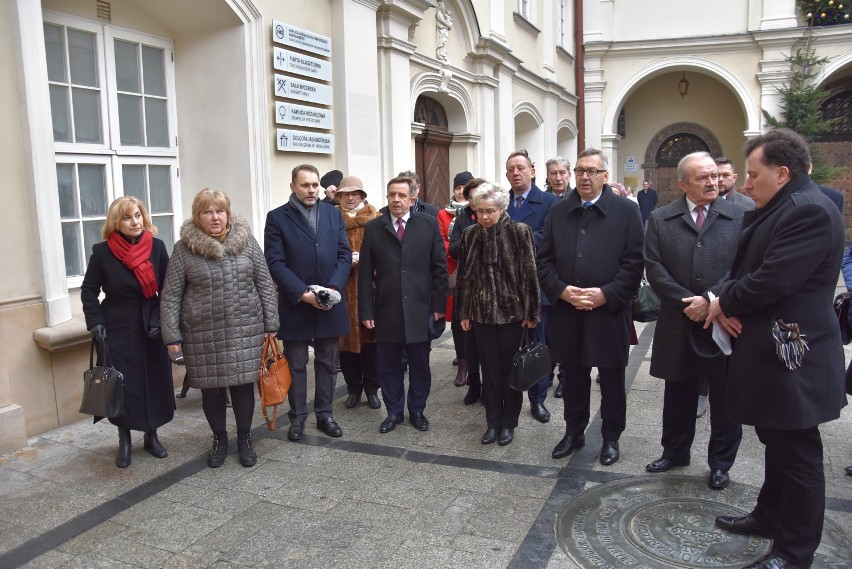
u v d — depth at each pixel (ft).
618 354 13.11
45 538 11.02
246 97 19.54
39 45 14.71
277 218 15.11
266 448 14.67
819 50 48.60
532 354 13.73
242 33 19.39
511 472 13.19
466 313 14.56
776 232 8.98
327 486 12.75
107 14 17.75
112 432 15.53
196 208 13.37
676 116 58.34
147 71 19.29
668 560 9.97
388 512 11.69
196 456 14.26
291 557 10.35
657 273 12.39
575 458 13.79
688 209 12.44
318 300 14.55
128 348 13.64
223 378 13.26
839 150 53.47
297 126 21.66
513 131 39.50
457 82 32.81
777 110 49.73
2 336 14.39
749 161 9.47
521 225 14.08
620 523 11.07
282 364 13.99
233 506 12.01
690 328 12.03
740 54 51.03
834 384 9.07
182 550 10.61
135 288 13.55
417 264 15.33
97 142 17.74
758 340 9.20
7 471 13.50
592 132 54.90
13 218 14.62
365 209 18.02
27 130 14.61
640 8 53.26
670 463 13.01
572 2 52.42
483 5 35.12
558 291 13.25
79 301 16.99
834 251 8.95
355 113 23.73
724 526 10.75
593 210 13.24
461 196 20.07
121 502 12.21
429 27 29.89
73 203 17.08
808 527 9.14
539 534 10.82
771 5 49.29
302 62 21.63
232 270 13.33
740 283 9.25
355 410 17.20
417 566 10.03
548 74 45.68
